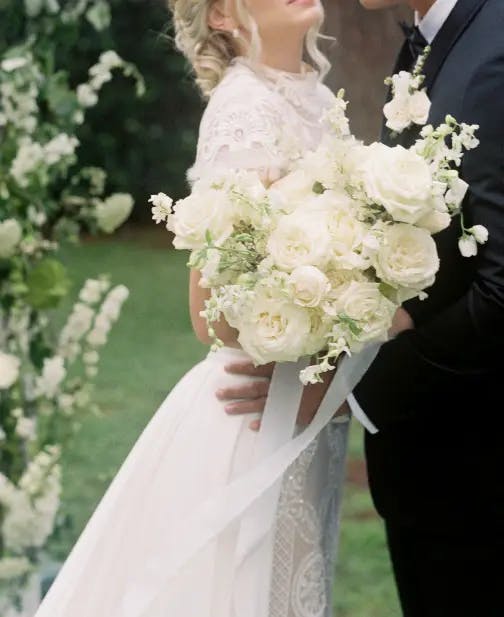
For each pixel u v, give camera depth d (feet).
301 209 9.13
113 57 12.99
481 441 10.11
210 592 10.07
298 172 9.52
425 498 10.37
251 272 9.09
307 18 10.59
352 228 9.02
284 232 8.97
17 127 12.55
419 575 10.68
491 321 9.46
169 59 50.37
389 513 10.61
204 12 10.87
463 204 9.61
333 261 8.95
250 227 9.13
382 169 8.89
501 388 9.97
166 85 50.65
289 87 10.52
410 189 8.79
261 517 9.97
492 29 9.66
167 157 51.49
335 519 10.82
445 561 10.46
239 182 9.13
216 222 9.09
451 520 10.31
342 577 17.85
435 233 9.79
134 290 40.65
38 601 12.48
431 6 10.18
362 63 29.01
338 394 9.68
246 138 10.12
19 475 12.49
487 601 10.39
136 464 10.71
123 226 51.98
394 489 10.52
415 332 9.86
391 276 8.88
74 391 12.44
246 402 10.34
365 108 29.01
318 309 8.98
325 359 8.89
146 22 49.83
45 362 11.93
